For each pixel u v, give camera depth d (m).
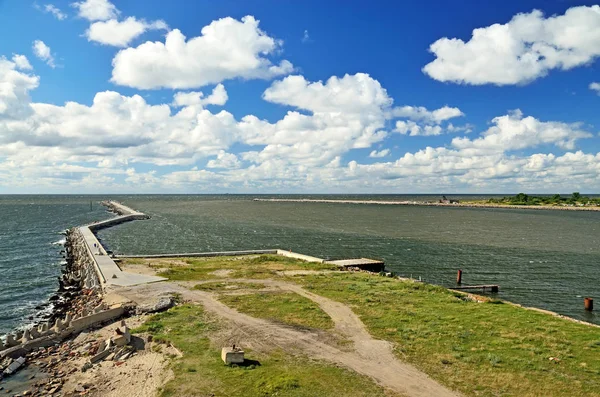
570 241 96.62
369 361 24.33
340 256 75.75
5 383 22.78
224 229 118.62
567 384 21.39
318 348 26.25
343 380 21.84
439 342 27.27
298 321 31.50
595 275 61.47
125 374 23.02
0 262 69.25
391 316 32.84
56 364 25.06
